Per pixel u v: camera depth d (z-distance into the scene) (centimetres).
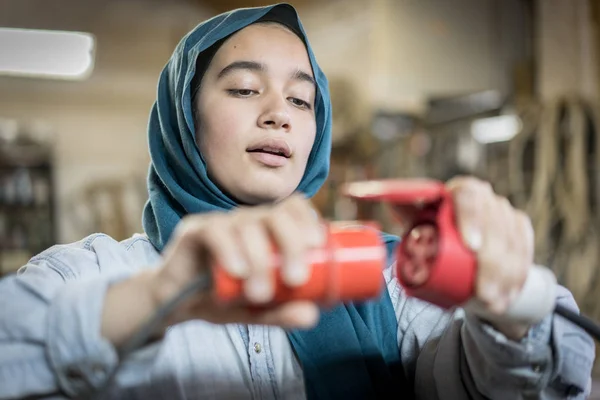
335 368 71
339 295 44
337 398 69
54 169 454
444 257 45
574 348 58
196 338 69
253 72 77
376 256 44
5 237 409
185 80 77
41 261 68
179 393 64
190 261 44
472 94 274
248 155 75
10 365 48
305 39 82
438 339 71
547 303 51
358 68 306
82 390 48
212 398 66
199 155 78
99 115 466
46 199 429
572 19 265
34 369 48
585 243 233
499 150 262
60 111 458
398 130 290
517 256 46
